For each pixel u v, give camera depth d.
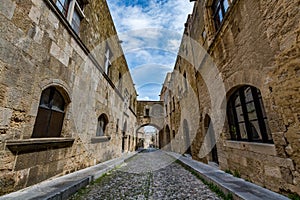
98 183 3.76
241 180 3.28
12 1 2.26
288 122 2.13
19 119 2.39
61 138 3.41
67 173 3.81
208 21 5.25
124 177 4.54
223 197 2.81
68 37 3.83
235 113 3.93
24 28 2.48
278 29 2.25
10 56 2.23
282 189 2.27
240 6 3.27
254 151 2.95
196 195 2.99
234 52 3.56
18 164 2.38
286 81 2.13
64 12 3.92
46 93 3.24
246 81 3.08
